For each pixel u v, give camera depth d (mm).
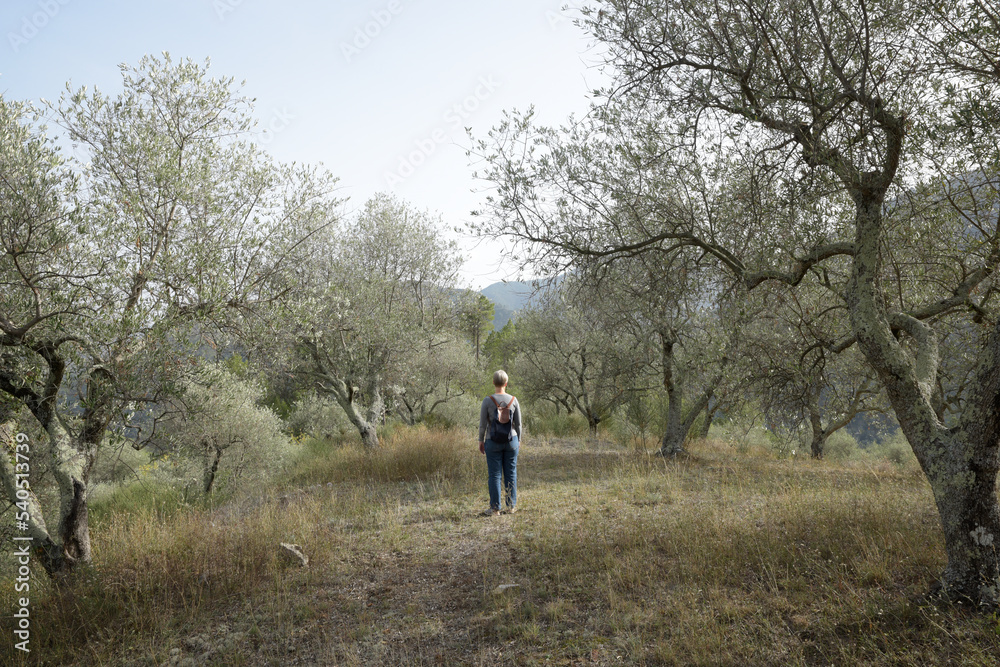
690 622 3314
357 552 5215
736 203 5777
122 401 4855
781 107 4113
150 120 5684
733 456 12172
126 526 6332
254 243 5762
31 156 4695
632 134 6227
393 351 13844
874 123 3779
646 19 4824
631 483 7703
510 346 20297
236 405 8617
